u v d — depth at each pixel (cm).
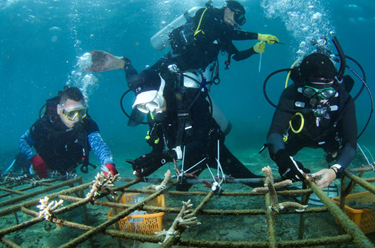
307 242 126
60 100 328
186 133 281
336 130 279
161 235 142
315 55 255
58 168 374
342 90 264
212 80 450
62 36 2883
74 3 2006
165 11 2314
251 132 1602
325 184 218
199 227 326
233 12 471
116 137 2117
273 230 141
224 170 406
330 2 2766
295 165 219
